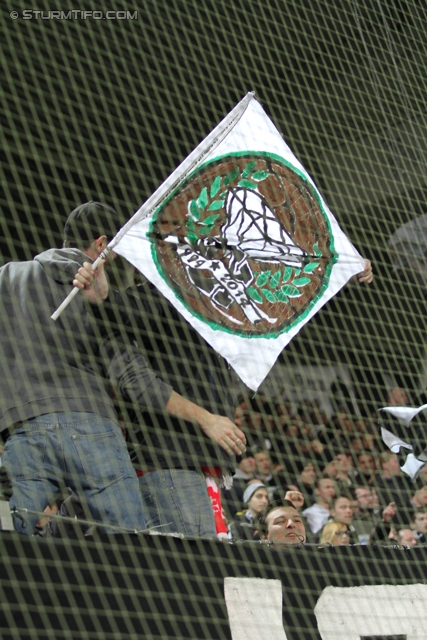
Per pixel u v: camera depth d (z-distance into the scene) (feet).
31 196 28.99
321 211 21.48
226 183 20.29
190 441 17.63
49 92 31.30
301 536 20.16
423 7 33.71
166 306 19.12
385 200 30.42
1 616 13.87
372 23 31.86
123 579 14.97
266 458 23.63
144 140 32.96
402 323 29.07
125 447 16.70
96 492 16.11
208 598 15.60
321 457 23.81
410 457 23.72
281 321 20.06
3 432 16.39
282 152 21.21
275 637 16.01
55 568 14.49
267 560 16.52
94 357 17.26
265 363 19.42
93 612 14.52
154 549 15.43
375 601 17.38
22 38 29.48
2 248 27.37
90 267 17.40
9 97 30.50
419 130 33.30
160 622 14.99
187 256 19.31
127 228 18.33
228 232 20.06
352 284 26.66
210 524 17.35
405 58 32.37
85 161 31.65
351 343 25.91
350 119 33.91
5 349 16.60
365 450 24.18
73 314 17.16
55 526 16.53
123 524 16.03
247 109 21.15
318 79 33.01
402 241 29.45
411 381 27.71
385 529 22.59
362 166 33.32
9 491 15.71
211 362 19.03
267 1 30.86
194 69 33.14
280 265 20.39
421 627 17.78
